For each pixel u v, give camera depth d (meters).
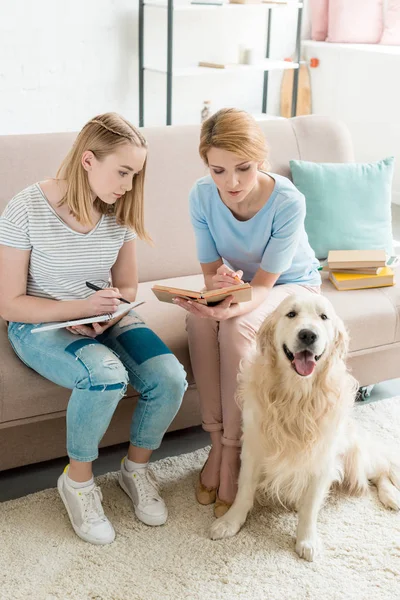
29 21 4.38
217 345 2.08
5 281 1.95
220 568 1.86
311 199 2.72
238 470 2.08
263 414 1.93
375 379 2.63
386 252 2.76
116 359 1.90
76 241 1.98
